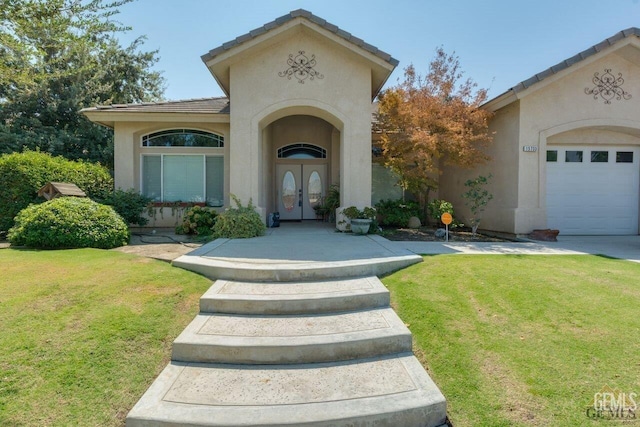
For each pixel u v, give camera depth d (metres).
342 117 11.73
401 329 4.46
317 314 4.98
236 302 4.99
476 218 13.87
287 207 16.72
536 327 4.61
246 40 10.91
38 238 8.05
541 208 11.91
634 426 3.12
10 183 10.70
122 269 6.26
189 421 3.10
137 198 12.69
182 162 13.98
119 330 4.36
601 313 4.87
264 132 13.29
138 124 13.44
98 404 3.38
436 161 16.41
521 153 11.82
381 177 16.09
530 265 7.04
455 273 6.43
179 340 4.13
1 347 3.90
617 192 12.95
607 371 3.77
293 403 3.35
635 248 9.63
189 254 7.32
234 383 3.66
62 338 4.14
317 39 11.64
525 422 3.22
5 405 3.25
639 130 12.16
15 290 5.14
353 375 3.82
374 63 11.39
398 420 3.24
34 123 22.44
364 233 10.95
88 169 13.23
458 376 3.85
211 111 13.25
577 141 12.59
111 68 26.02
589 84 11.97
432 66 13.34
